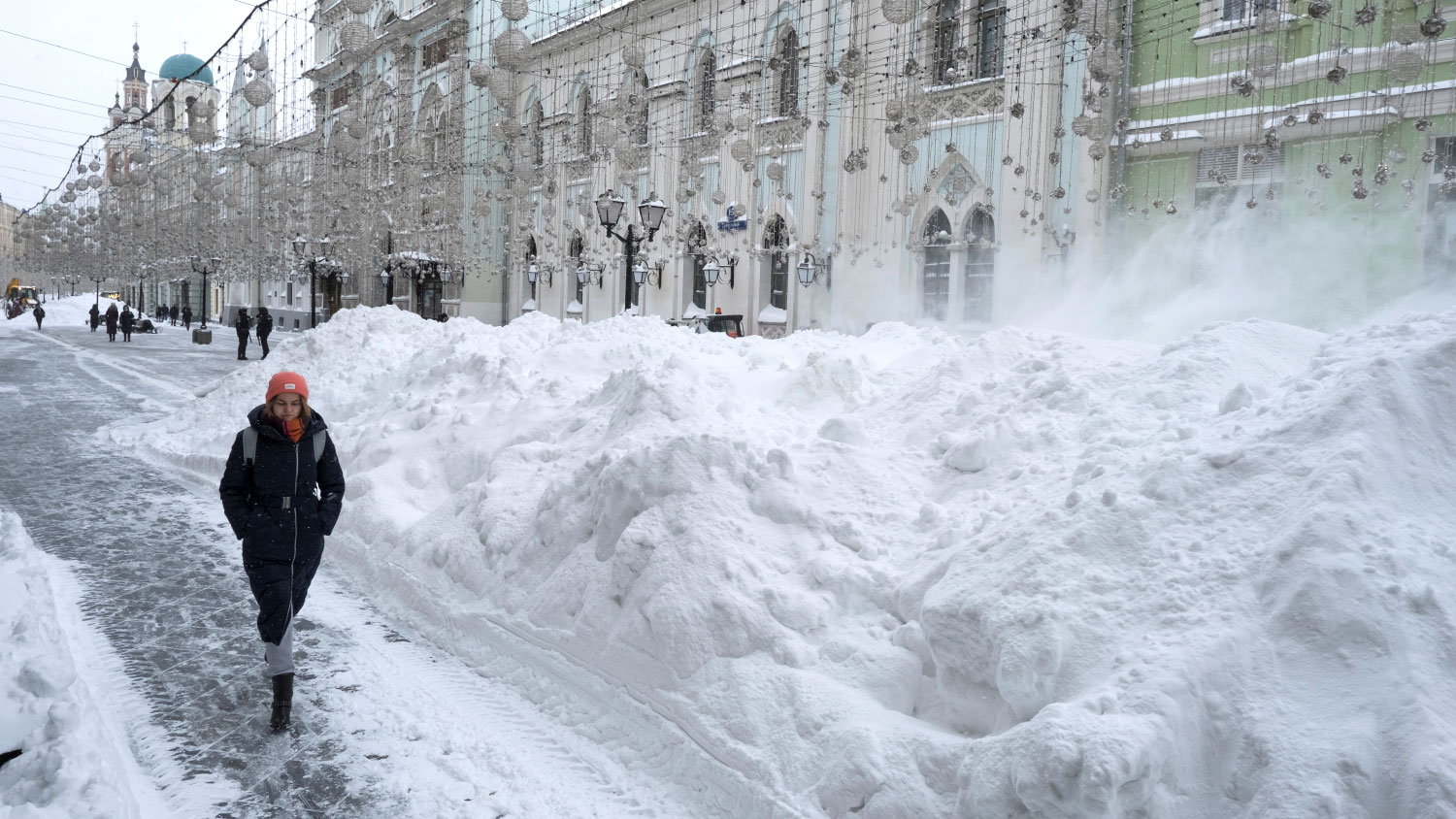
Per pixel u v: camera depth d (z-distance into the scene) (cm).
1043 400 538
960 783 293
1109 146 1814
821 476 492
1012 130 1989
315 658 510
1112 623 313
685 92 2769
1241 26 1520
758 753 351
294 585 441
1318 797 247
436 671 496
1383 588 283
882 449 532
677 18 2780
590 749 407
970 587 349
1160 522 343
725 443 491
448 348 1121
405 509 713
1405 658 268
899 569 417
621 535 467
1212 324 562
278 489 436
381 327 1394
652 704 404
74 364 2645
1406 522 309
